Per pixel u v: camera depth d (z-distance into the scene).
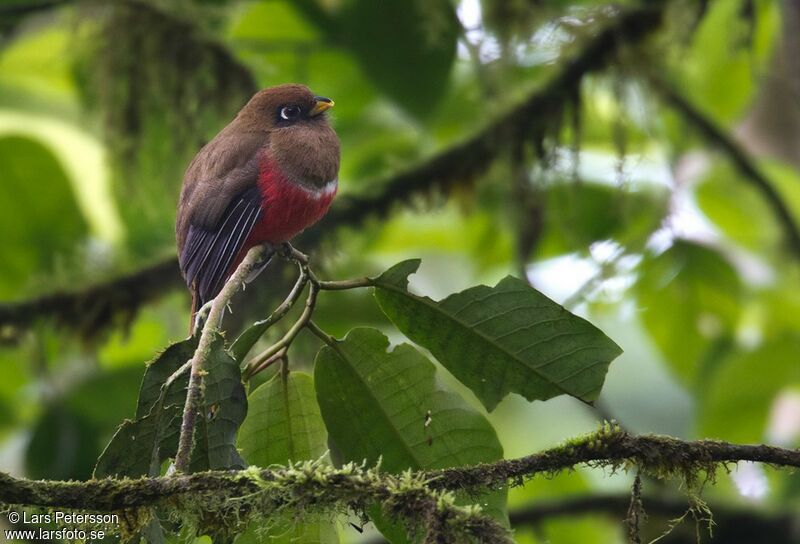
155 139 12.08
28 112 13.35
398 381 5.61
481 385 5.66
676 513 10.71
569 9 11.91
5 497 4.70
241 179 8.52
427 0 10.86
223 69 11.88
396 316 5.56
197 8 12.04
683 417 14.64
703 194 13.23
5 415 12.99
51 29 13.16
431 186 11.45
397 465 5.66
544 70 11.78
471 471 4.99
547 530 11.36
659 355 14.24
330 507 4.77
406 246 13.86
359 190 11.40
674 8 10.73
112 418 11.30
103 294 11.38
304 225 8.70
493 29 11.20
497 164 11.38
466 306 5.48
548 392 5.59
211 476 4.76
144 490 4.76
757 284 13.09
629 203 12.09
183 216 8.80
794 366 11.71
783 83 13.63
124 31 11.88
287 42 12.26
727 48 12.00
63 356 12.05
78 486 4.75
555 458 5.06
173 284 11.50
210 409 5.12
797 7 10.00
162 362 5.15
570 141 12.55
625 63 11.02
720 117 12.87
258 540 5.50
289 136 8.66
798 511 10.97
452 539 4.53
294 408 5.65
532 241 11.37
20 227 12.11
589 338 5.47
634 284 12.58
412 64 11.25
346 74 12.64
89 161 12.97
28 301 11.32
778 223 12.77
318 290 5.43
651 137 11.42
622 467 5.51
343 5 11.39
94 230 12.71
